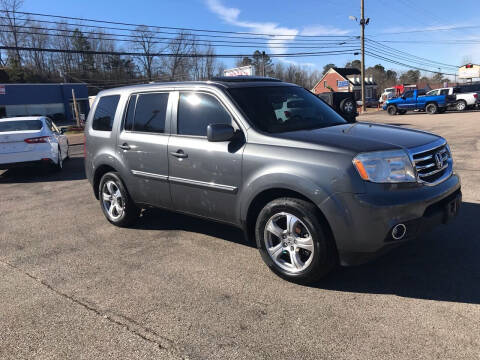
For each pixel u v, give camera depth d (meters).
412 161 3.30
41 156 9.62
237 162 3.81
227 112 4.05
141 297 3.49
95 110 5.66
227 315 3.14
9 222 6.03
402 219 3.14
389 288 3.43
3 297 3.60
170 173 4.48
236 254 4.34
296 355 2.63
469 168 7.88
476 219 4.92
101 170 5.59
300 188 3.34
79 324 3.12
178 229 5.26
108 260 4.35
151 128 4.76
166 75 65.56
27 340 2.94
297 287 3.54
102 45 72.00
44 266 4.27
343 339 2.76
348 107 14.45
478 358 2.50
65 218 6.08
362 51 37.03
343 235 3.20
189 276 3.86
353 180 3.15
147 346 2.80
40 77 62.00
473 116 22.03
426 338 2.72
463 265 3.76
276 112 4.16
